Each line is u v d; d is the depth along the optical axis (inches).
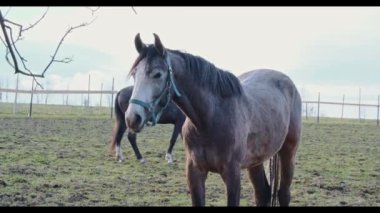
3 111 1119.0
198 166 210.8
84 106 1338.6
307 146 692.1
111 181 380.8
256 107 232.8
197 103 203.3
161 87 192.7
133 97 187.2
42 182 361.1
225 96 211.9
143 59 194.2
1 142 593.6
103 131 794.8
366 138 852.0
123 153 558.3
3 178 368.5
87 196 321.4
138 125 185.3
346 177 439.2
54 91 1125.7
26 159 474.0
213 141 204.4
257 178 258.7
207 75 207.5
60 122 921.5
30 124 855.1
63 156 506.3
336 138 831.7
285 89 274.7
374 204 325.4
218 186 372.2
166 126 936.9
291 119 273.9
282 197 269.9
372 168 503.2
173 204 307.4
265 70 284.8
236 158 209.6
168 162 491.2
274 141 244.5
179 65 201.5
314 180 413.7
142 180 391.2
